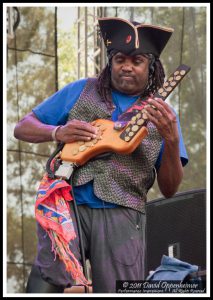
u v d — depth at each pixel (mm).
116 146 4375
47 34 7938
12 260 7902
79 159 4453
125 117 4477
